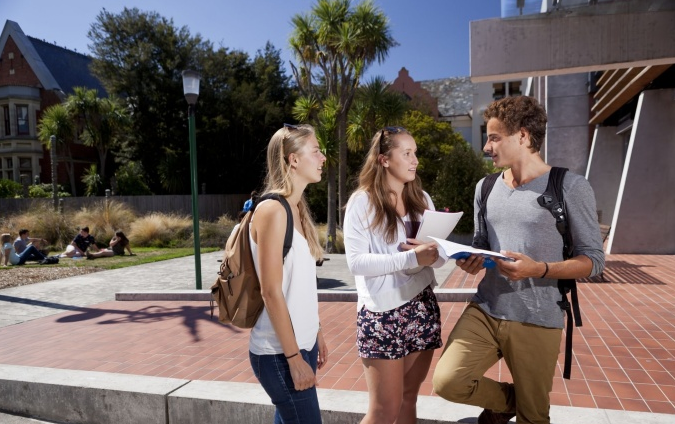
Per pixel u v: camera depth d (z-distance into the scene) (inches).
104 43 1125.1
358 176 88.4
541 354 78.0
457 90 1579.7
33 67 1328.7
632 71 360.5
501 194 81.8
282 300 70.1
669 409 113.5
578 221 75.0
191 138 302.7
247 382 139.0
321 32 553.3
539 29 276.5
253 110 1126.4
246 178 1173.7
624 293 253.0
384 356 81.0
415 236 87.1
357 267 80.4
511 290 79.1
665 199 405.1
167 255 546.3
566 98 599.2
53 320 240.1
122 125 1141.7
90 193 1151.6
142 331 210.2
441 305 238.8
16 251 489.4
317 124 565.0
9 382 137.8
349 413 110.3
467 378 79.6
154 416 124.2
